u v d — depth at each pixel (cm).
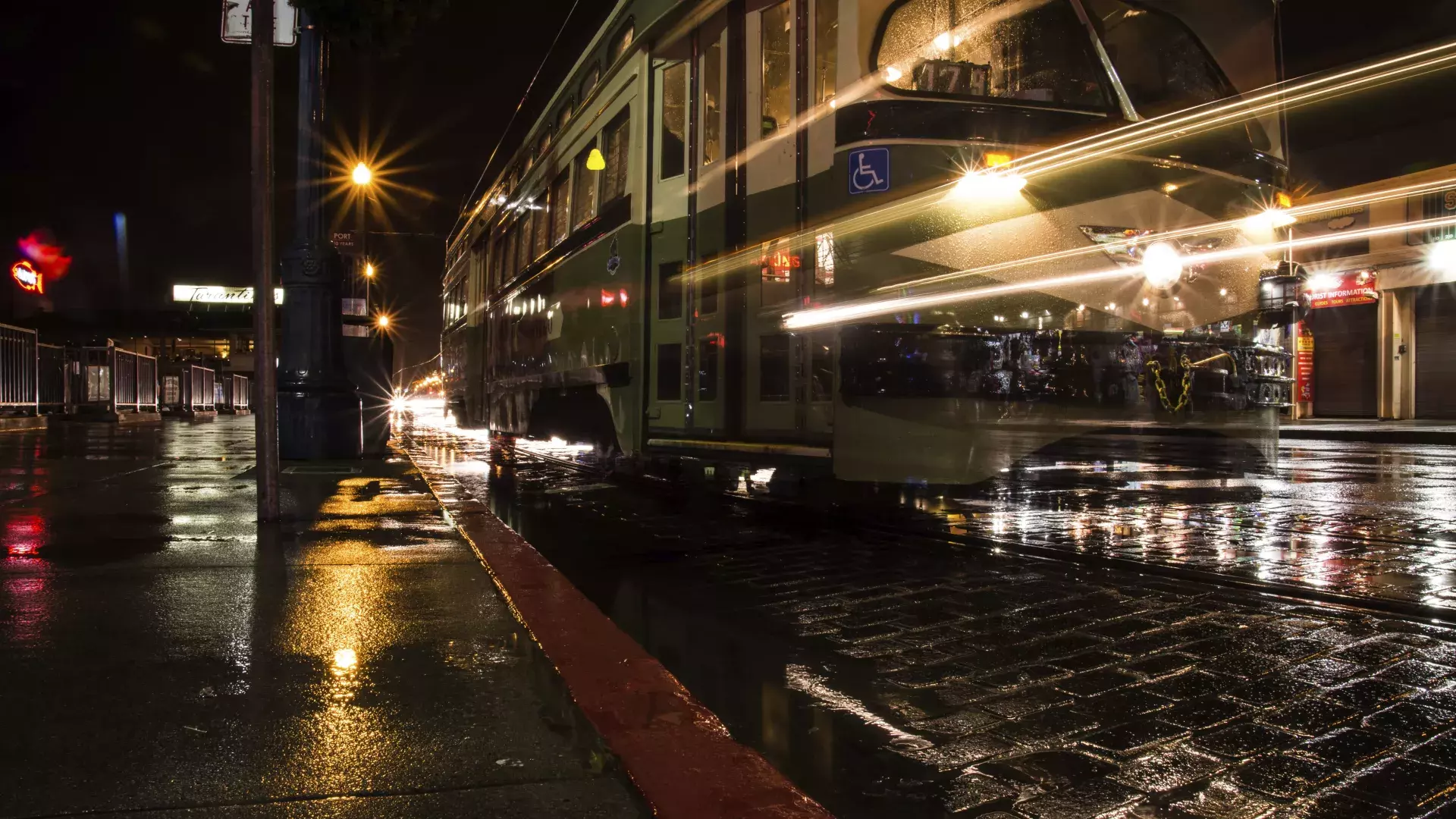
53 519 588
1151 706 290
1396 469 1091
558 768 222
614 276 799
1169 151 598
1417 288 2508
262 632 332
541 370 1024
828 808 225
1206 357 594
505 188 1286
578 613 362
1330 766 244
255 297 565
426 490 759
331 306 1022
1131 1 605
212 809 197
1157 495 753
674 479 934
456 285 1750
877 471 547
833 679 324
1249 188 623
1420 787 230
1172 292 595
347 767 220
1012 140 562
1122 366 567
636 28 784
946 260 550
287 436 1012
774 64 622
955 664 337
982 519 646
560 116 1010
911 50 564
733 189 646
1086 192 574
